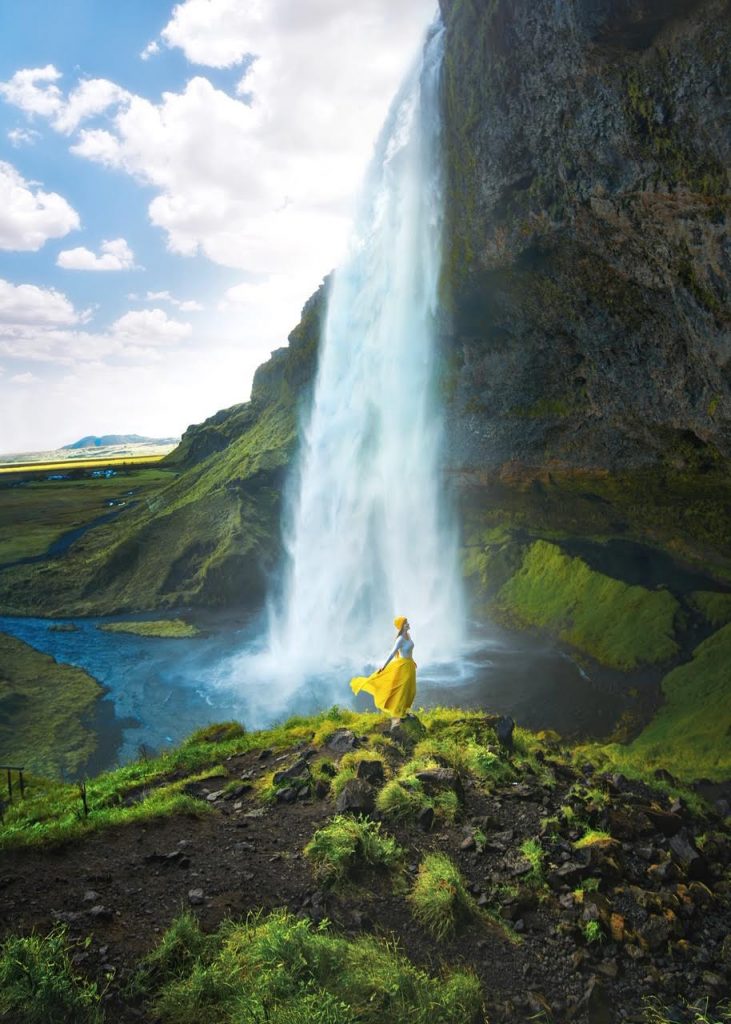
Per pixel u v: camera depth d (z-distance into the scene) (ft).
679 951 28.73
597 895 30.45
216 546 234.79
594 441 114.11
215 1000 22.08
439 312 117.08
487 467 144.25
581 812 37.22
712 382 76.43
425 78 98.53
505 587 174.91
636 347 88.38
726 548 119.85
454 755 42.11
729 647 117.80
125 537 259.39
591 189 70.44
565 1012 24.79
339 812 34.42
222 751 49.14
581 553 166.71
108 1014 21.07
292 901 27.71
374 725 47.34
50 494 436.35
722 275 61.93
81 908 25.89
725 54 50.57
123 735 129.18
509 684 131.75
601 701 120.37
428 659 149.79
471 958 26.45
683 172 59.00
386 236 133.90
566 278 88.28
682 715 105.70
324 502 207.62
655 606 138.72
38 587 241.14
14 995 20.63
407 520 180.34
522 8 67.15
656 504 122.21
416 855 31.91
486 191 88.07
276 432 292.81
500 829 35.22
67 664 170.40
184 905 26.71
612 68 60.08
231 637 188.65
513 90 75.20
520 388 118.73
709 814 45.16
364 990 23.06
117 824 33.83
